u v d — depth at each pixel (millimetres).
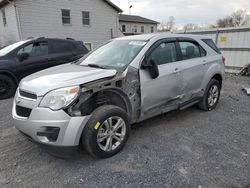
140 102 3436
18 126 2914
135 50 3605
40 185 2551
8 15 15609
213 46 5082
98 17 18859
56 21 16484
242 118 4594
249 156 3115
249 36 9742
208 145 3428
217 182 2561
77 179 2648
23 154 3205
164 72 3699
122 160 3027
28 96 2846
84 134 2828
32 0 15070
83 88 2752
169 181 2582
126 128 3221
